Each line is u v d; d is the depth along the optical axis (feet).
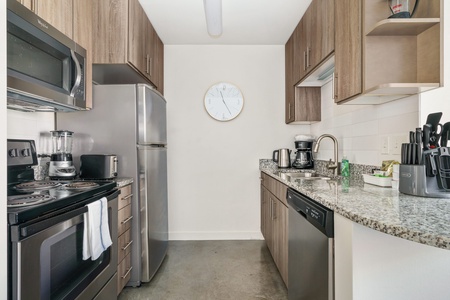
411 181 3.92
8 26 3.67
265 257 8.41
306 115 8.94
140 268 6.55
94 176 6.03
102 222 4.56
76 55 5.29
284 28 8.86
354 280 2.96
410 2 4.50
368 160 5.97
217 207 10.18
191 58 10.13
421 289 2.99
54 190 4.41
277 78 10.16
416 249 2.99
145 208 6.56
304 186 4.98
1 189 2.78
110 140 6.46
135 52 7.02
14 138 5.52
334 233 3.44
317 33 6.64
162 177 7.86
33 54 4.19
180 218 10.15
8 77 3.69
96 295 4.62
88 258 4.39
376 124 5.66
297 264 4.83
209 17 7.29
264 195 9.20
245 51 10.17
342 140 7.29
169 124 10.11
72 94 5.16
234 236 10.14
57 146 6.42
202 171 10.15
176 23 8.49
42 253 3.29
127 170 6.44
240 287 6.60
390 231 2.41
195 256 8.50
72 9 5.30
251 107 10.19
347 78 5.07
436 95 4.42
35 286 3.17
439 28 4.03
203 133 10.14
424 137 3.84
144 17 7.75
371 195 4.00
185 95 10.13
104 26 6.61
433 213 2.86
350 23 4.94
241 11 7.82
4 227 2.83
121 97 6.46
